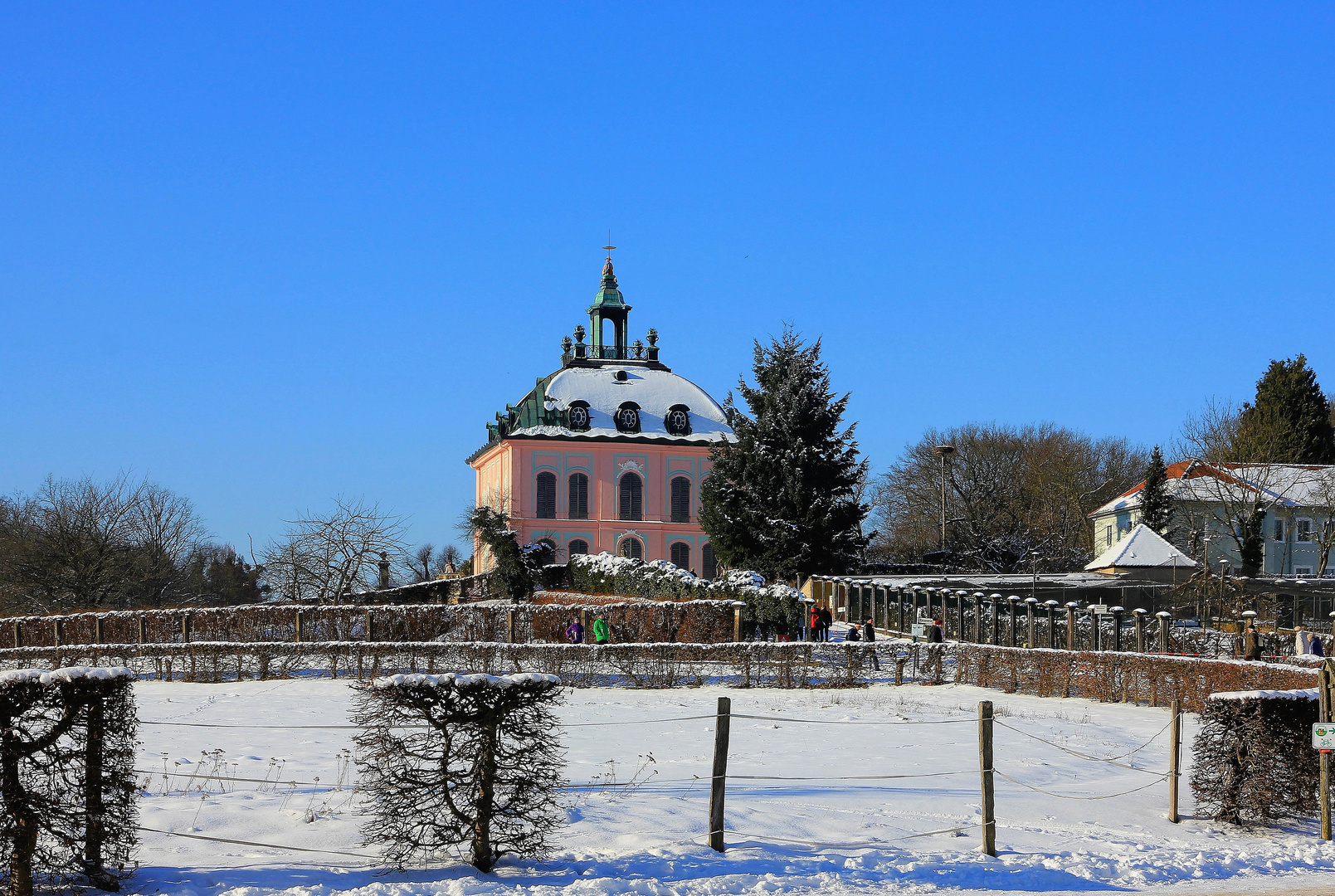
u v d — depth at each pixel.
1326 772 13.80
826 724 22.14
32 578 57.94
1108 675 26.98
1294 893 11.19
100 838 9.80
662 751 18.38
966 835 12.93
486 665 31.33
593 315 96.44
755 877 10.93
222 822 11.95
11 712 9.44
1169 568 53.03
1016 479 98.19
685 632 35.28
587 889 10.09
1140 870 11.84
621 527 87.69
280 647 32.66
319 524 58.84
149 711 24.77
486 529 56.25
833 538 59.97
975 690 29.25
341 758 16.64
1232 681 23.36
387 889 9.84
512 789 10.95
